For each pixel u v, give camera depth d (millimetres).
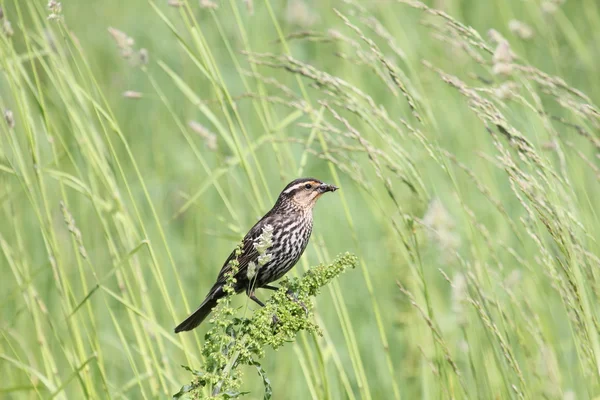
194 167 13758
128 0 16766
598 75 14039
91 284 12070
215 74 10031
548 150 9453
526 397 8492
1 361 10695
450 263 8766
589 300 8633
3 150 9961
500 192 12734
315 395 9133
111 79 15195
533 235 8719
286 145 11125
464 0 16469
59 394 9000
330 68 14430
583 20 16547
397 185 12438
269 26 14922
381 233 13148
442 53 14531
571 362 10469
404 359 11062
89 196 9492
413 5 9234
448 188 12227
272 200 10141
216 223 13016
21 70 9531
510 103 11508
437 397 10273
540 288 9820
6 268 11898
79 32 16594
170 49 15383
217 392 6945
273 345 7238
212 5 10320
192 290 12258
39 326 9328
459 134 13031
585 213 9703
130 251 9266
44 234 9195
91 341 9227
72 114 9641
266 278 10133
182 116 14508
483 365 9852
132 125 14852
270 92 14445
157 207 13359
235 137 9961
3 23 9562
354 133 9328
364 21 10328
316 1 15258
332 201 13625
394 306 11727
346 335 9453
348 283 12227
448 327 11039
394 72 9289
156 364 8859
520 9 16094
